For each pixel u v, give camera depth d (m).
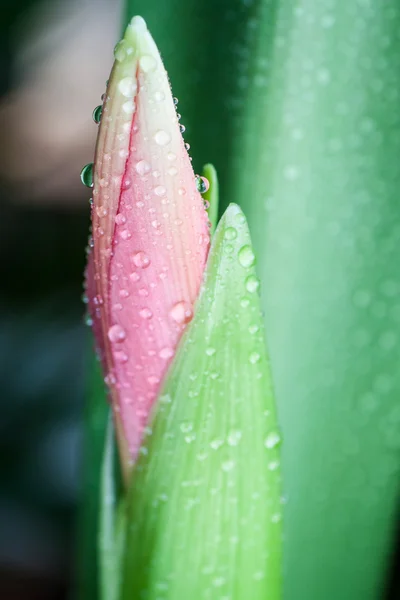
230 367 0.25
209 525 0.26
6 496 0.56
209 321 0.25
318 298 0.32
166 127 0.23
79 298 0.70
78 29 0.93
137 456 0.26
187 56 0.31
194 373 0.25
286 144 0.31
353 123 0.31
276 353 0.32
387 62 0.31
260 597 0.26
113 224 0.24
